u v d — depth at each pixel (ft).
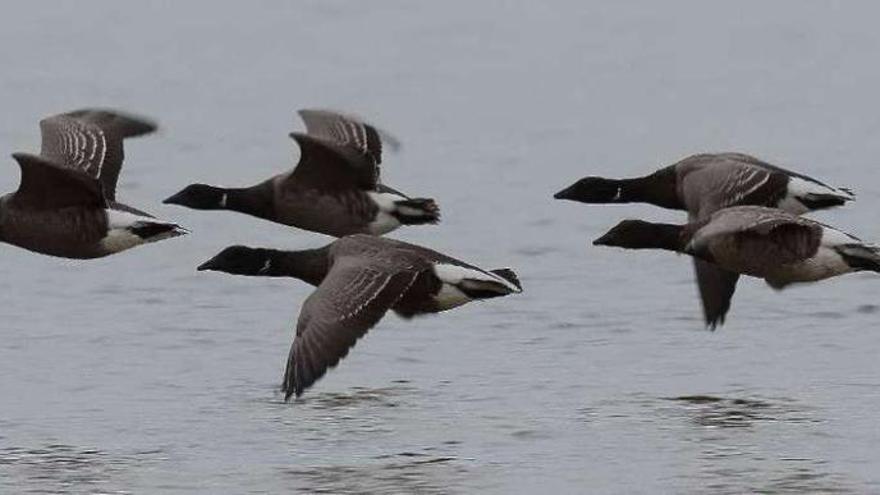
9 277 82.58
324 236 93.50
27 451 59.31
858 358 69.87
